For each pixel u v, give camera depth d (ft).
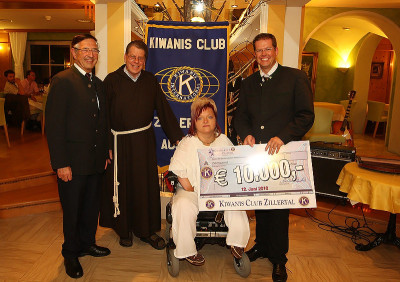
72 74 8.43
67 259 8.89
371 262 9.94
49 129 8.11
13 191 14.24
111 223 10.46
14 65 40.06
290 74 8.35
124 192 9.99
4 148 20.84
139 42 9.39
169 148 11.87
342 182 10.39
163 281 8.77
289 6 11.41
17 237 11.01
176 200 8.64
